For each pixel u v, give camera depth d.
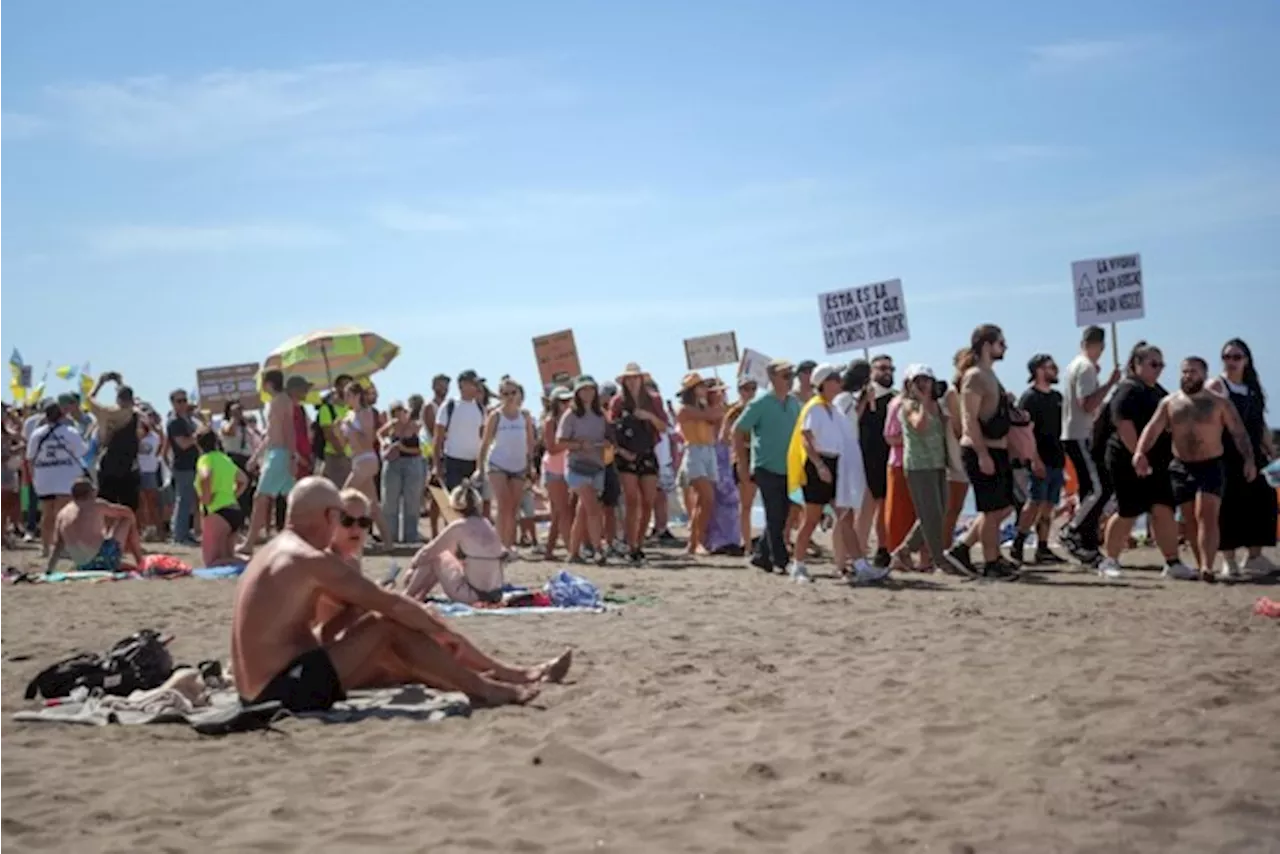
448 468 22.30
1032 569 17.89
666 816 6.35
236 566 19.14
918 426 16.83
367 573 18.16
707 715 8.57
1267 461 17.22
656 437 20.12
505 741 7.87
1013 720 8.22
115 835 6.20
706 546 21.72
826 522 28.06
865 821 6.21
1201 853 5.70
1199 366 16.05
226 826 6.32
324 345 27.81
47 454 22.64
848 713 8.55
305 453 20.72
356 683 9.02
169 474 29.06
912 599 14.58
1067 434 18.66
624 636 12.04
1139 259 21.34
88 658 9.66
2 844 6.09
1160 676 9.46
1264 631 11.62
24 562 22.06
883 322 22.38
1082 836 5.94
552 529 21.05
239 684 8.94
